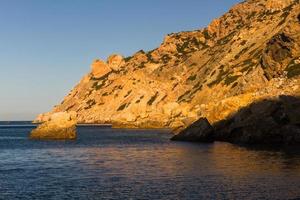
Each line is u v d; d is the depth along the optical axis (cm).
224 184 3759
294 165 4894
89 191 3591
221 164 5172
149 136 12600
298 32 11188
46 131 11162
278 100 8169
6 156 6912
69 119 11319
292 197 3206
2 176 4553
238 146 7794
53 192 3584
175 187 3675
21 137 13050
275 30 18325
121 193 3472
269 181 3856
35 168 5244
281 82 10031
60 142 10200
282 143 7962
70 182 4069
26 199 3334
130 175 4453
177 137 10156
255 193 3350
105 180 4150
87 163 5700
